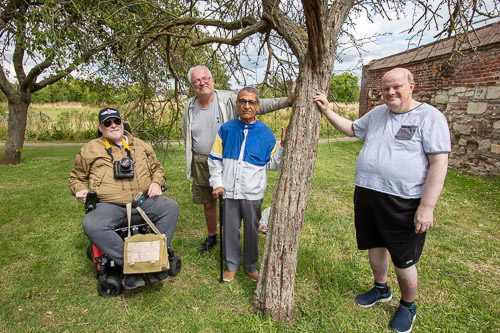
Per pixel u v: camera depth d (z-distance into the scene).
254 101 2.40
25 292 2.58
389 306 2.44
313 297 2.54
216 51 3.88
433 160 1.85
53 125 14.76
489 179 6.33
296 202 2.11
